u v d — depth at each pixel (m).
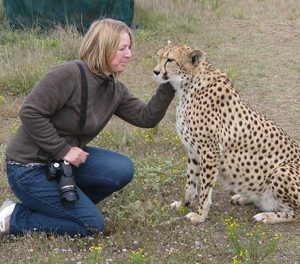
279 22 11.10
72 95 3.93
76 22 9.80
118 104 4.28
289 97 7.55
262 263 3.90
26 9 9.70
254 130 4.41
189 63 4.38
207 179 4.41
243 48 9.59
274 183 4.40
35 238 4.07
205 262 3.89
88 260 3.84
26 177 4.02
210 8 11.92
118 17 9.96
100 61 3.93
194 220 4.44
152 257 3.89
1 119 6.54
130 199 4.70
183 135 4.53
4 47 8.73
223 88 4.36
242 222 4.50
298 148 4.63
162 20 10.88
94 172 4.29
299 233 4.35
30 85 7.38
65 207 4.05
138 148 5.84
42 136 3.91
